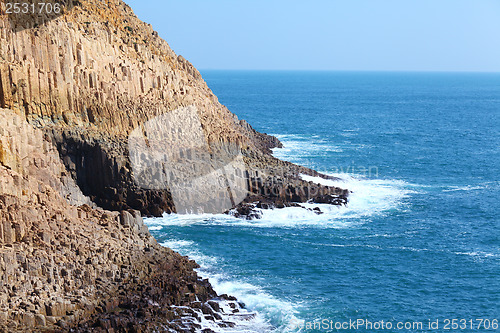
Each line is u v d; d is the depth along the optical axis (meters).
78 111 68.31
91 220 47.44
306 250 58.19
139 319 38.81
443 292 50.72
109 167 64.81
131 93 76.12
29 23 66.50
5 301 36.41
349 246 60.22
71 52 69.81
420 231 65.94
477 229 67.62
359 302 47.75
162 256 47.88
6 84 61.66
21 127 51.38
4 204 42.28
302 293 48.38
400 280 52.59
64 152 64.75
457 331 44.28
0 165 46.12
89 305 38.88
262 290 47.97
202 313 41.81
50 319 36.69
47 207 45.22
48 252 40.97
